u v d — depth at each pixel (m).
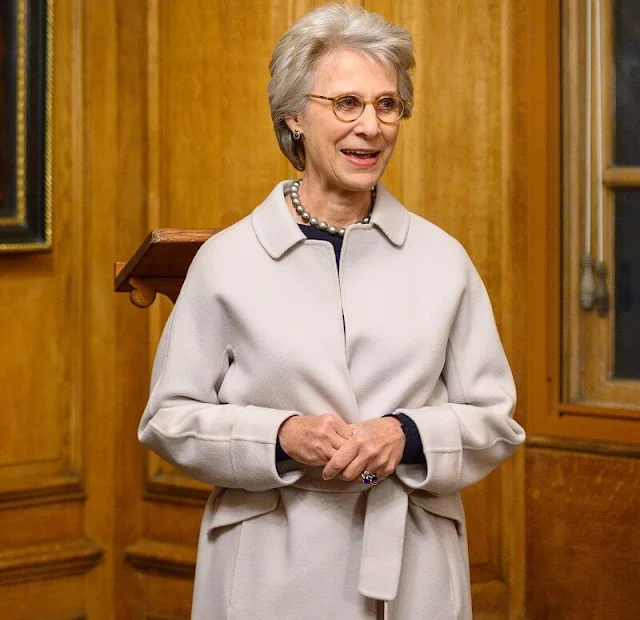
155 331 4.28
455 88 3.81
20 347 4.20
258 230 2.13
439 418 2.02
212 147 4.16
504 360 2.18
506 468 3.81
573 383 3.75
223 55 4.12
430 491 2.02
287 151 2.19
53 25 4.17
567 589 3.71
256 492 2.09
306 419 1.96
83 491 4.30
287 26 3.99
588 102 3.71
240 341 2.08
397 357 2.05
